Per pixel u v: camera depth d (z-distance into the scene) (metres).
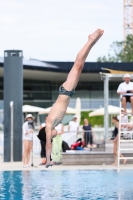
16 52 43.66
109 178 29.98
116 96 92.56
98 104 93.25
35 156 48.47
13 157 43.09
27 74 85.81
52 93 94.31
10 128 43.19
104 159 39.62
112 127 73.50
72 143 47.81
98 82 93.62
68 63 83.44
